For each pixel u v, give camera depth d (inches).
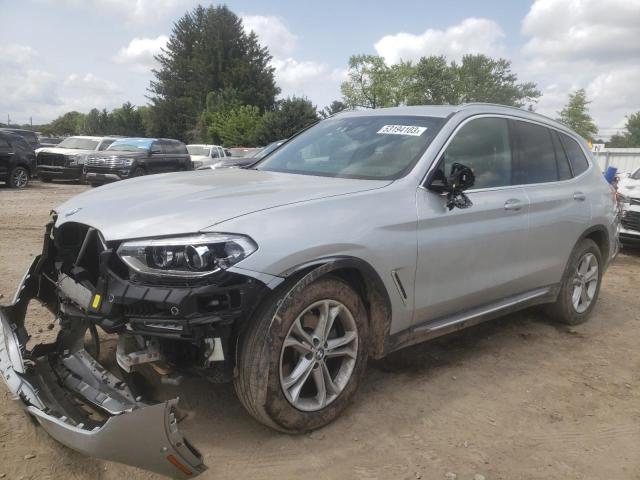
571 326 209.9
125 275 109.8
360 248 124.6
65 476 106.4
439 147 150.0
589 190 204.2
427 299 143.7
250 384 112.2
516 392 152.9
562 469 118.6
